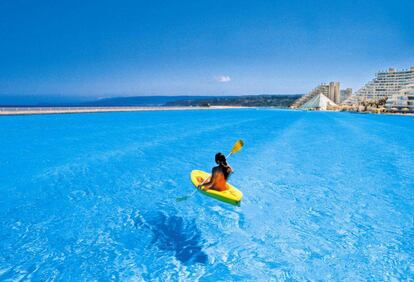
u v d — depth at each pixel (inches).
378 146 802.8
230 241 255.8
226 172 242.4
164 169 510.6
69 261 218.7
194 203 346.0
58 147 701.9
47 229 270.7
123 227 278.5
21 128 1055.6
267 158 618.8
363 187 417.1
